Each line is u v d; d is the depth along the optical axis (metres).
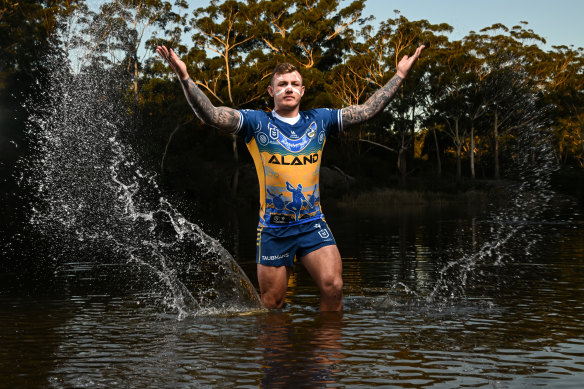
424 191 43.19
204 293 5.46
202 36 43.38
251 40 44.69
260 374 2.88
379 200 36.94
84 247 10.36
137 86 35.91
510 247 9.67
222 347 3.42
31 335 3.78
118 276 6.72
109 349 3.41
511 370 2.94
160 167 33.19
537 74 50.50
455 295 5.23
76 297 5.29
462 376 2.83
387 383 2.73
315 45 47.19
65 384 2.76
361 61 46.50
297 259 4.73
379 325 4.01
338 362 3.08
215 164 39.78
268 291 4.71
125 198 19.47
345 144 49.16
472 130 48.31
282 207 4.64
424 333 3.75
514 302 4.86
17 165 26.55
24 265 7.83
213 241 7.58
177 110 34.16
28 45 32.44
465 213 23.19
